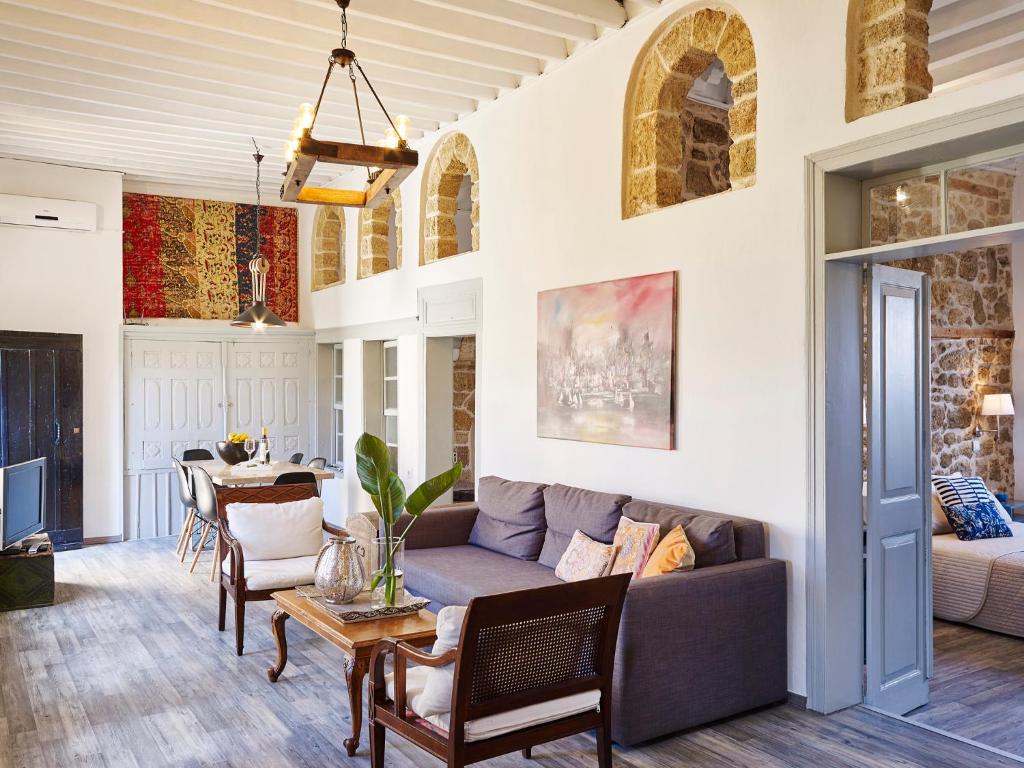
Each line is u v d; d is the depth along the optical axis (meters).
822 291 3.78
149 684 4.20
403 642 2.93
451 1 4.45
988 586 5.25
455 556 5.14
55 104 6.24
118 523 8.37
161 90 6.07
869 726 3.67
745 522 4.01
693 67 4.69
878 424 3.97
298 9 4.68
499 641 2.70
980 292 7.63
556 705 2.89
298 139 3.39
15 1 4.47
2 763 3.31
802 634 3.88
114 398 8.36
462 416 7.72
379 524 5.34
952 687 4.37
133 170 8.38
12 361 7.61
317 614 3.77
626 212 4.93
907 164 3.62
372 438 3.82
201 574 6.83
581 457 5.26
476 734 2.68
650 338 4.67
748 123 4.23
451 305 6.66
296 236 9.91
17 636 5.05
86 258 8.22
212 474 7.05
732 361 4.22
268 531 5.07
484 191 6.24
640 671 3.42
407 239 7.36
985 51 5.07
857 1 3.70
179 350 8.87
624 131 4.90
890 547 4.04
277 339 9.43
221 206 9.40
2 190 7.84
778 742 3.51
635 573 3.94
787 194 3.93
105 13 4.72
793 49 3.90
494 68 5.54
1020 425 7.96
